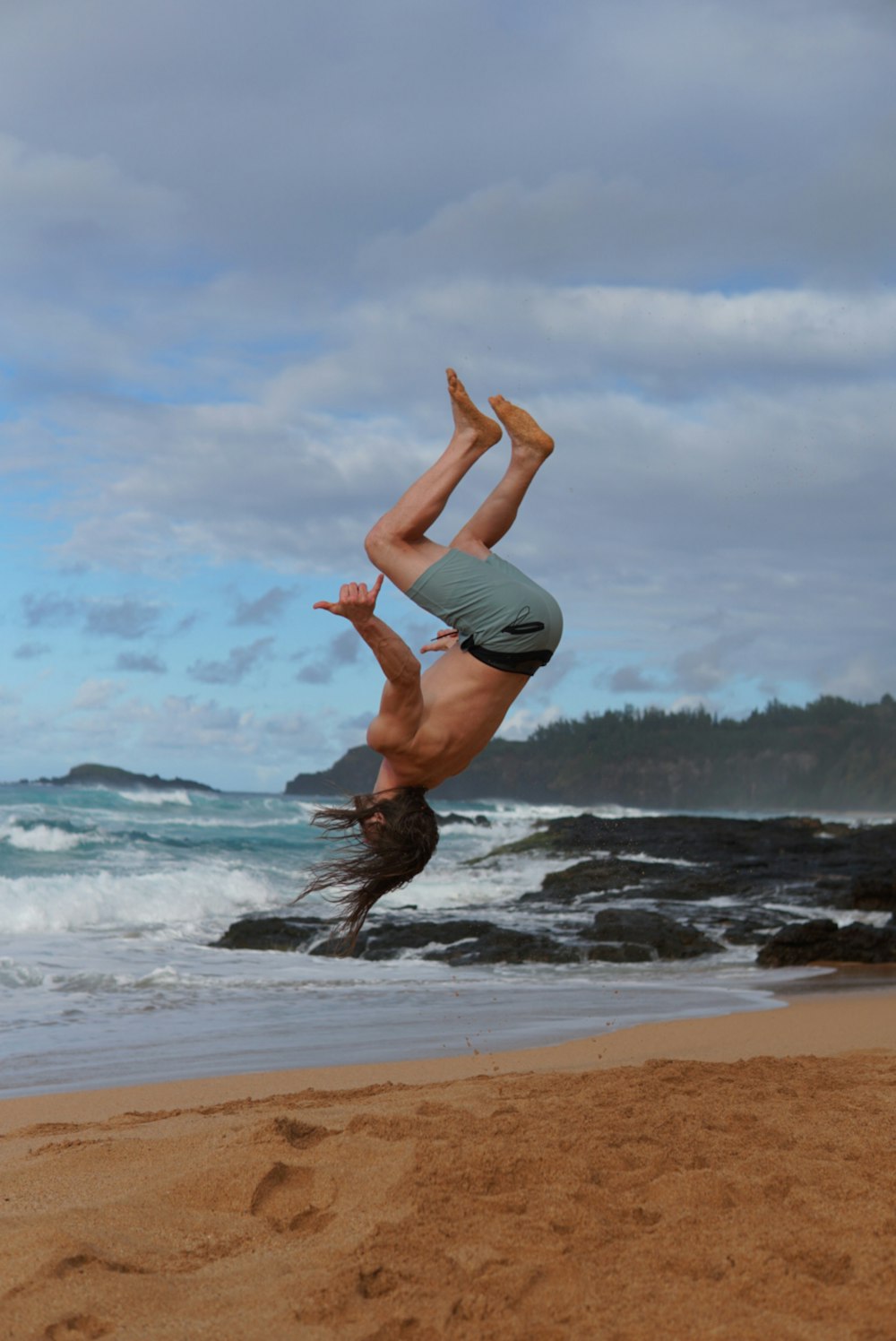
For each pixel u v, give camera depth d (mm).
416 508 4516
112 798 41125
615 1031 9312
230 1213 3611
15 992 11414
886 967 14797
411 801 4520
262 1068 8070
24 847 24828
